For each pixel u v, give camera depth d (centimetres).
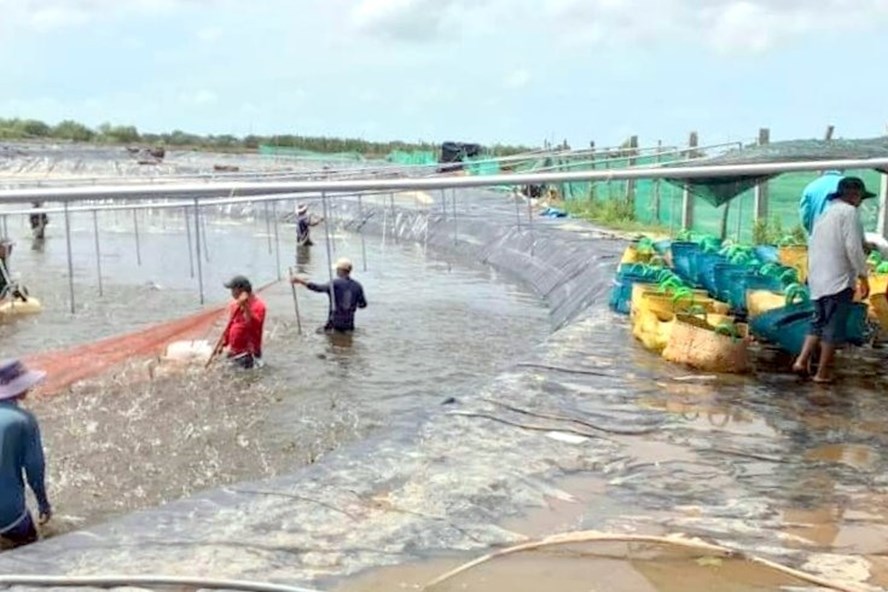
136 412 1036
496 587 476
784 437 729
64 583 462
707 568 499
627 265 1256
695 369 936
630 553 517
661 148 2011
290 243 2875
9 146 6912
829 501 601
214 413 1039
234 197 1099
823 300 881
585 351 1009
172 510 563
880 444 715
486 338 1491
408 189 850
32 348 1339
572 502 592
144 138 8750
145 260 2383
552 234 2341
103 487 817
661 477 638
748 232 2153
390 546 519
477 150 4134
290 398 1106
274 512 561
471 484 613
